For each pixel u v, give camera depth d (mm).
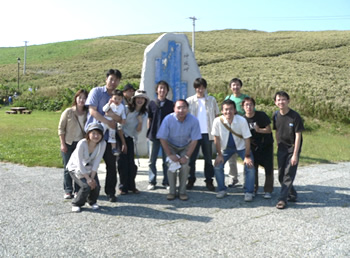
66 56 54250
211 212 4445
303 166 7359
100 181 6008
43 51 60188
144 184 5848
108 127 4707
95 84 32375
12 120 16438
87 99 4777
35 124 14555
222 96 17078
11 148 8586
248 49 45219
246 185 4953
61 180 5902
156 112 5516
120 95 4699
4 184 5602
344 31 56781
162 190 5500
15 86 35594
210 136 5648
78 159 4348
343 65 34469
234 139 5043
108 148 4746
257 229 3879
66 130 4895
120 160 5137
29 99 24750
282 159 4781
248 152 4953
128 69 37406
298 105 16688
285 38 51250
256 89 20984
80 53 55250
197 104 5789
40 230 3783
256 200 5008
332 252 3314
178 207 4645
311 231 3830
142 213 4383
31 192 5191
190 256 3217
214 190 5520
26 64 50219
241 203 4848
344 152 9172
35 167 6824
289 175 4676
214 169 5125
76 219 4137
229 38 55312
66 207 4559
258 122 5090
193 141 4992
